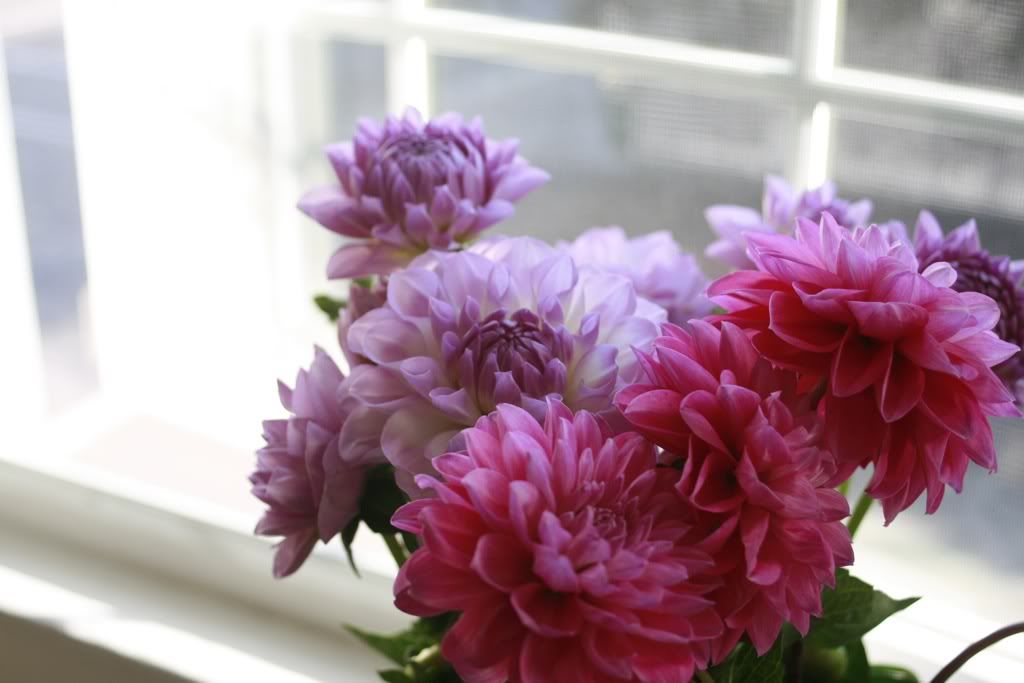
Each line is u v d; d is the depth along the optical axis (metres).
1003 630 0.86
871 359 0.79
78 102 1.30
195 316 1.33
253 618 1.22
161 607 1.23
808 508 0.77
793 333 0.79
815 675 0.92
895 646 1.12
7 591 1.24
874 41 1.08
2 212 1.35
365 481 0.88
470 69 1.20
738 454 0.79
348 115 1.24
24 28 1.29
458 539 0.76
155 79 1.28
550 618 0.76
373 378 0.84
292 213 1.27
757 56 1.11
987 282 0.90
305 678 1.17
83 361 1.38
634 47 1.14
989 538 1.11
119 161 1.31
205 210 1.29
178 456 1.35
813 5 1.09
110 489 1.27
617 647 0.76
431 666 0.90
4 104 1.32
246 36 1.24
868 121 1.10
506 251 0.88
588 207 1.19
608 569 0.76
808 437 0.78
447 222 0.91
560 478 0.77
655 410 0.78
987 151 1.07
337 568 1.21
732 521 0.77
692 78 1.13
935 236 0.92
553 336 0.83
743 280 0.81
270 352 1.31
